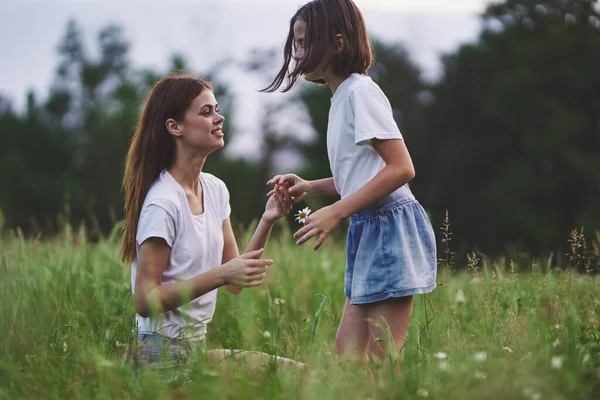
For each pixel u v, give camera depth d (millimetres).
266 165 38625
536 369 2838
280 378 2916
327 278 5254
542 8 35375
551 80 32500
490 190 31703
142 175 3469
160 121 3463
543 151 30969
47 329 3682
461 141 35281
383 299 3314
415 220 3381
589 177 29828
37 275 4516
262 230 3689
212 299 3521
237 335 4004
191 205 3486
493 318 3346
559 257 4027
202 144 3455
